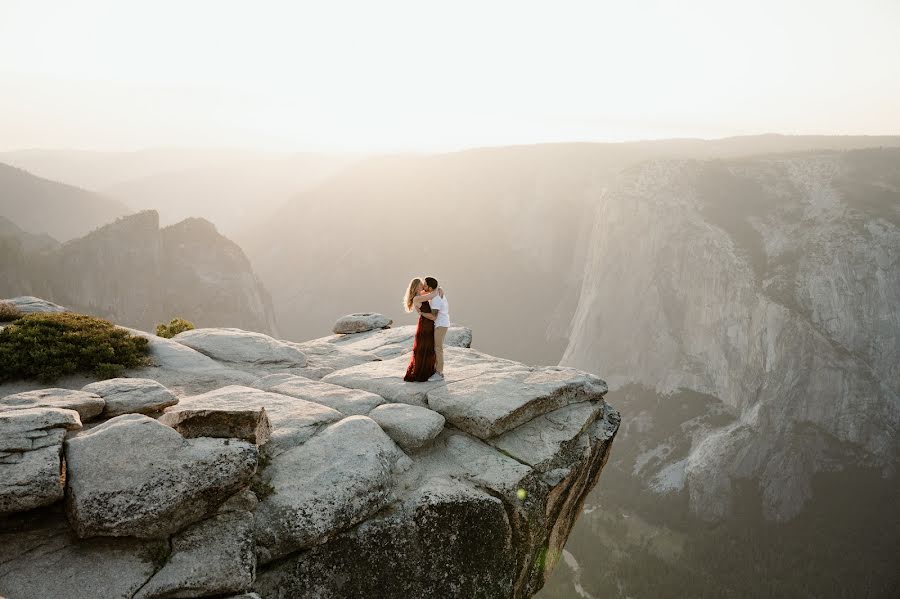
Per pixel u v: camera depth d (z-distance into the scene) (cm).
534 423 1109
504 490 926
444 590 841
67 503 639
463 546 864
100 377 1098
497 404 1063
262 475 787
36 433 682
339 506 769
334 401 1061
